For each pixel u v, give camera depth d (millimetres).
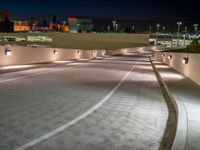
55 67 25234
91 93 11930
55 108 8680
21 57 24469
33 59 26844
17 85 12977
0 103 8969
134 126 7109
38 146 5332
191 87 13797
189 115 7762
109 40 117188
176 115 8609
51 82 14711
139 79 18969
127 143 5770
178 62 24375
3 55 21594
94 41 114500
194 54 16312
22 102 9289
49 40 120438
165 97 12016
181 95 11156
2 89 11641
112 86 14570
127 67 31000
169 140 6086
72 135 6117
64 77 17484
